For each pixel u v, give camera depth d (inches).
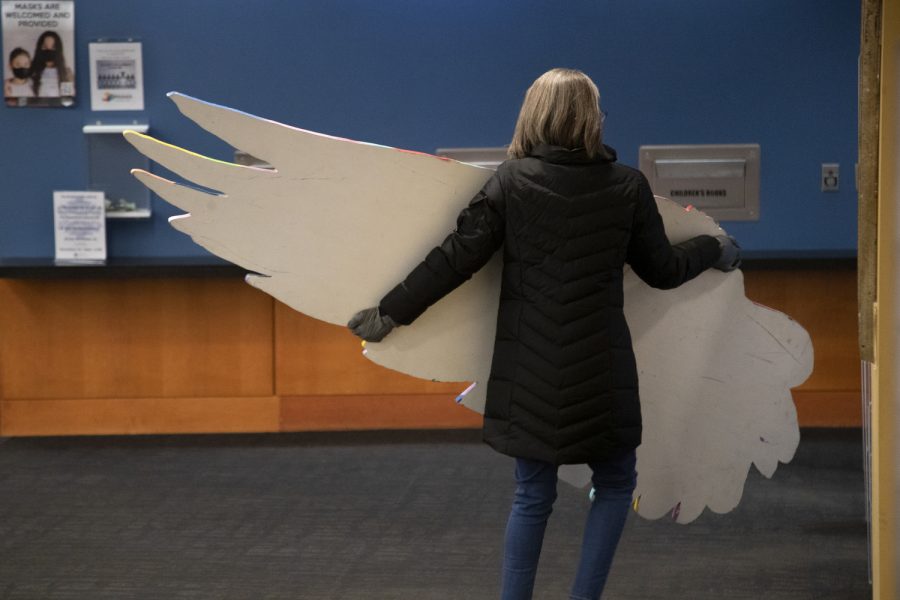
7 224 324.2
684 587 205.6
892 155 151.9
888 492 157.6
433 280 165.3
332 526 241.8
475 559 220.8
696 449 200.7
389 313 169.5
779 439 203.6
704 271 191.8
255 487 271.0
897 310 154.1
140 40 319.9
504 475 279.6
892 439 156.7
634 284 190.7
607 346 162.4
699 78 319.3
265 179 172.2
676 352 195.5
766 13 317.4
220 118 169.8
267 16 319.6
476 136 323.0
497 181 162.9
